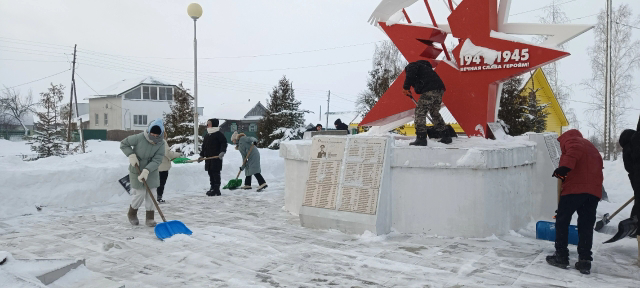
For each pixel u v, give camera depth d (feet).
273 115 86.43
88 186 25.85
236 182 32.76
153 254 15.06
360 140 18.90
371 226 17.33
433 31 22.16
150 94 149.69
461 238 17.19
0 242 16.65
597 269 13.51
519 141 20.29
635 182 13.62
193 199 28.02
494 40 20.39
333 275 12.96
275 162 42.22
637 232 13.71
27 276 9.23
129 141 18.95
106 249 15.62
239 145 32.53
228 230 18.56
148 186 19.12
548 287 11.97
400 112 23.00
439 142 19.31
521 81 66.23
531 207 19.89
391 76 112.06
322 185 19.25
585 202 13.34
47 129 73.20
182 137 82.74
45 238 17.28
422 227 17.84
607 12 69.10
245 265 13.87
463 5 21.15
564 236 13.58
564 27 20.17
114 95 145.18
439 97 18.80
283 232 18.45
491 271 13.29
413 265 13.85
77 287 9.89
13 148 106.22
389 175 18.20
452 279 12.60
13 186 23.03
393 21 23.97
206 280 12.50
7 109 160.45
